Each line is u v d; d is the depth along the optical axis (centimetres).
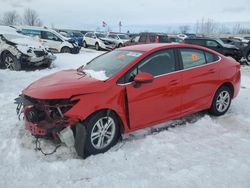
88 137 417
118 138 463
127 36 2875
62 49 1956
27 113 432
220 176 374
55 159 417
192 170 388
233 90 627
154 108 484
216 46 1770
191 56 552
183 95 524
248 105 705
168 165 404
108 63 507
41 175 374
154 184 356
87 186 352
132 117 460
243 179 369
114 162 409
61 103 411
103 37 2730
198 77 546
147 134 506
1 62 1168
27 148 446
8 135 488
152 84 476
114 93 437
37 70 1159
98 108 419
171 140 483
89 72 494
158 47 509
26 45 1150
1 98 711
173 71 514
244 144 478
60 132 410
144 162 411
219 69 588
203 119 574
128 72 461
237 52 1742
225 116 618
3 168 388
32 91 439
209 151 449
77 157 423
